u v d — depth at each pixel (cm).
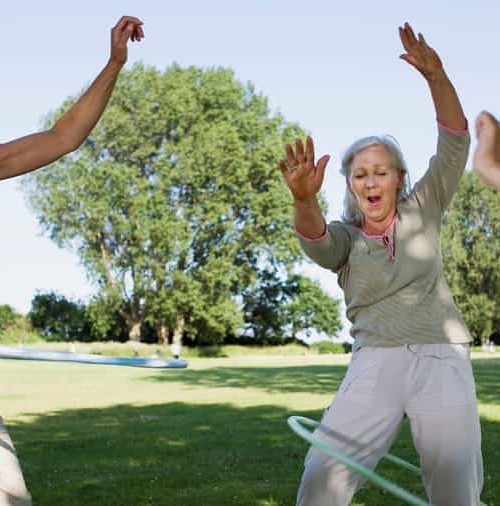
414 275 445
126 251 5356
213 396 1997
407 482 857
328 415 452
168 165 5256
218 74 5534
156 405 1772
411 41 444
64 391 2205
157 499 804
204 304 5394
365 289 453
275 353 5766
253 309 6103
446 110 452
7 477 378
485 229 6712
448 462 433
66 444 1177
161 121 5297
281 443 1154
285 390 2167
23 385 2434
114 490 850
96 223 5291
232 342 6084
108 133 5316
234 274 5447
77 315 5962
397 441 1122
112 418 1525
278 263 5597
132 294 5519
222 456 1047
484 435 1185
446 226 6788
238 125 5500
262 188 5566
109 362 464
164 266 5375
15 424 1447
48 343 5484
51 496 825
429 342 444
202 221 5356
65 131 406
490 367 3052
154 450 1106
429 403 436
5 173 394
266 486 855
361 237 462
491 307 6612
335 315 6197
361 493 806
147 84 5391
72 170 5300
